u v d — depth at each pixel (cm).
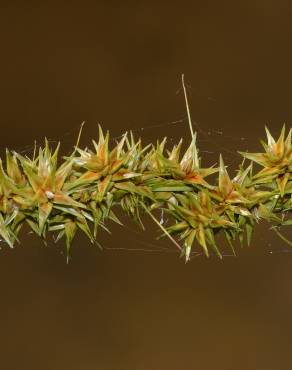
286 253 52
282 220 18
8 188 17
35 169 18
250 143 57
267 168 18
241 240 18
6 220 17
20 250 54
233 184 18
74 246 53
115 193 18
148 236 51
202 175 18
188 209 18
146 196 18
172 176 18
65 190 17
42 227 17
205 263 53
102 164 18
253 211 18
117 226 52
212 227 18
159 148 18
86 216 18
